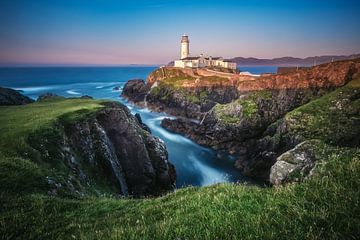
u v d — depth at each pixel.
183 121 87.31
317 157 17.08
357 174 8.41
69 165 28.44
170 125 87.75
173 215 9.82
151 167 43.94
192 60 177.25
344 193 7.41
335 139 52.88
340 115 57.97
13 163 20.67
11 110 43.59
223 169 58.69
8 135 27.14
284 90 85.00
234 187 11.93
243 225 7.14
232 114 76.75
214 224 7.55
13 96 80.81
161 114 115.31
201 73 148.75
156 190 44.62
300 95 83.88
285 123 60.72
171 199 14.36
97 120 41.03
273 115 79.50
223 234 6.80
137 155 43.34
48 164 25.42
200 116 107.25
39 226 11.64
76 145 33.62
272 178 19.97
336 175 9.03
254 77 130.38
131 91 148.62
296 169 17.12
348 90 65.12
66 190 21.03
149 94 133.00
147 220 10.20
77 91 174.50
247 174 55.44
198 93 119.06
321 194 7.89
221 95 119.69
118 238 7.57
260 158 56.97
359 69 82.94
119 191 35.47
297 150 19.45
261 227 6.71
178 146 73.25
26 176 19.61
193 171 57.75
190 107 112.00
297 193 8.68
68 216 13.42
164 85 129.12
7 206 14.48
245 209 8.55
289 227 6.50
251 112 75.44
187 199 11.88
